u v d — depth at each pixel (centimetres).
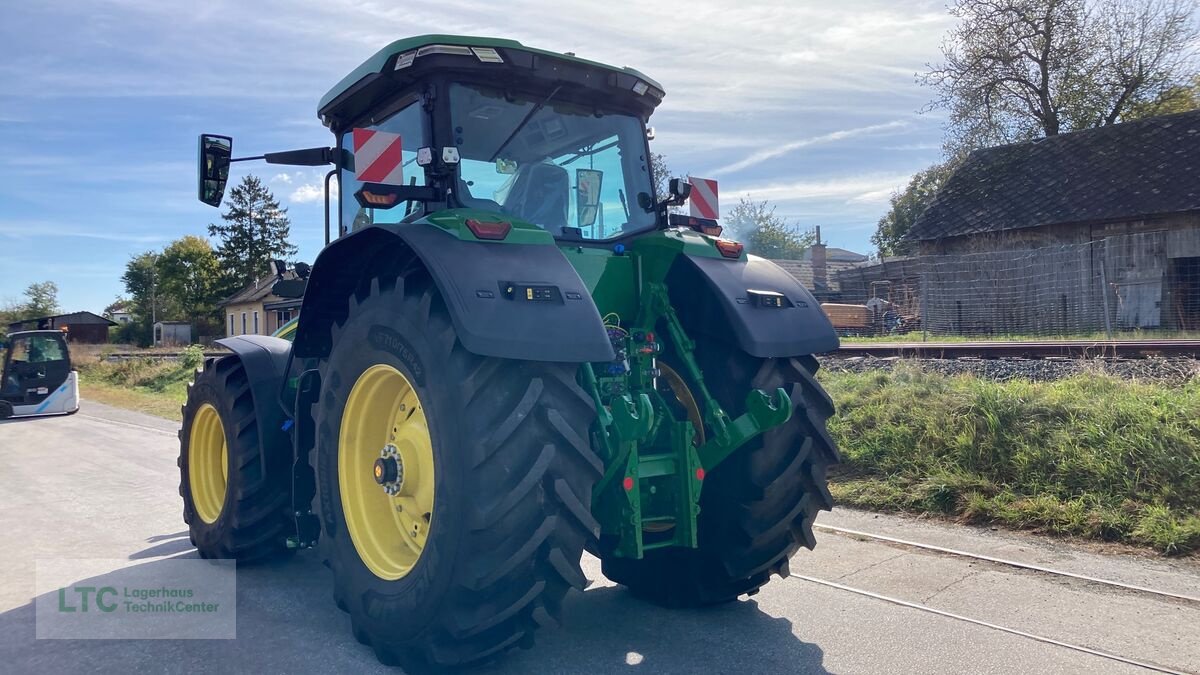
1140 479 515
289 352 465
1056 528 497
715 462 343
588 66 375
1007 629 354
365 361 340
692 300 370
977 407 631
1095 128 2323
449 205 347
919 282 2270
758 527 357
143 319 7669
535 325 286
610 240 391
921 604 388
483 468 283
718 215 422
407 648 316
